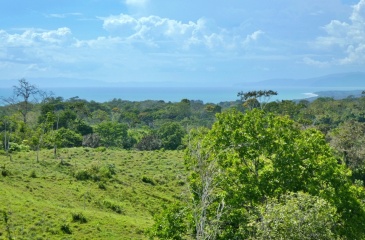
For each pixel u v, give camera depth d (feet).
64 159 254.88
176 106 619.26
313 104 583.58
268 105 432.66
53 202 163.63
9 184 175.83
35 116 435.53
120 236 136.05
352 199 81.97
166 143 380.99
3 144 295.89
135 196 198.49
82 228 137.80
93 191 193.16
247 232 75.00
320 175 86.07
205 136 94.68
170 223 83.76
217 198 82.53
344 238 77.87
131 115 557.74
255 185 86.12
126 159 279.08
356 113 522.47
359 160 253.03
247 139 92.32
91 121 526.57
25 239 120.67
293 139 95.86
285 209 65.72
